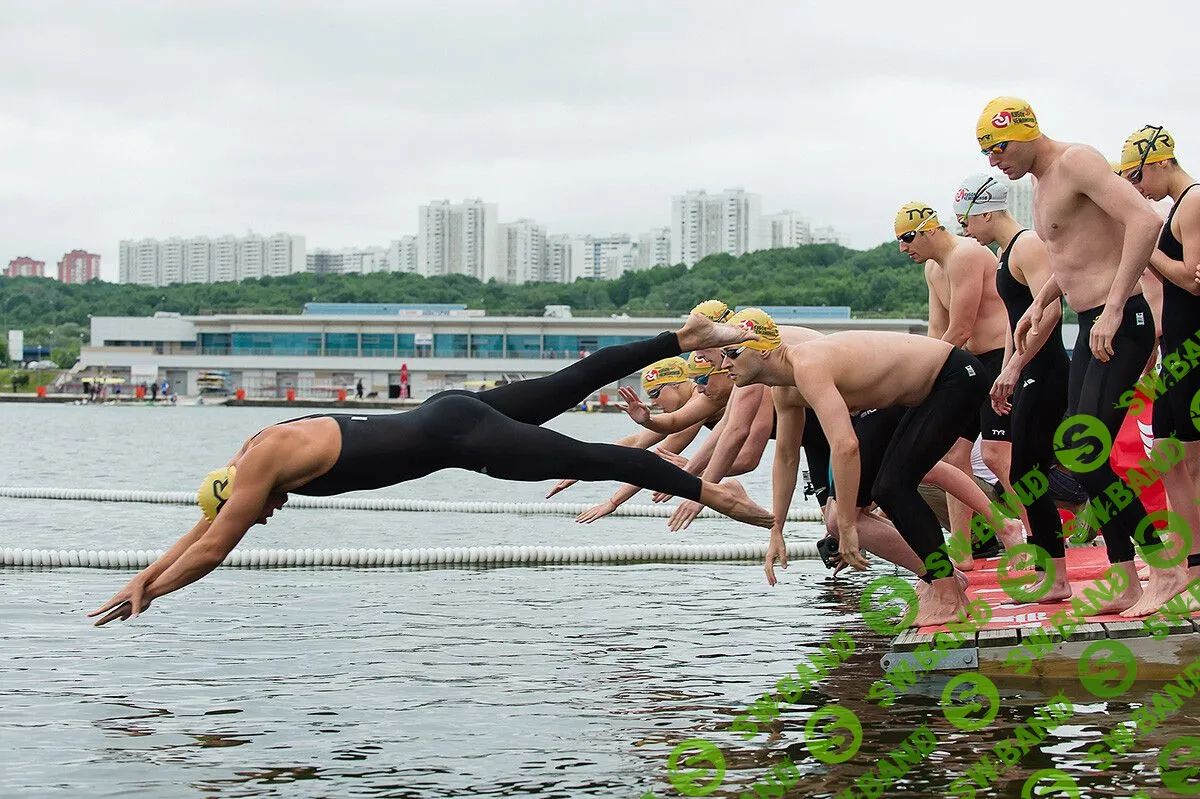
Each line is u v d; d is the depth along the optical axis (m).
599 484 29.53
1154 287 10.15
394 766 6.97
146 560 14.93
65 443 45.69
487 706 8.23
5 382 122.00
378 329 105.75
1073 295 8.77
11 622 11.06
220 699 8.42
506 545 16.95
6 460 35.81
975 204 10.57
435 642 10.33
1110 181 8.27
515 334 103.06
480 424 7.82
